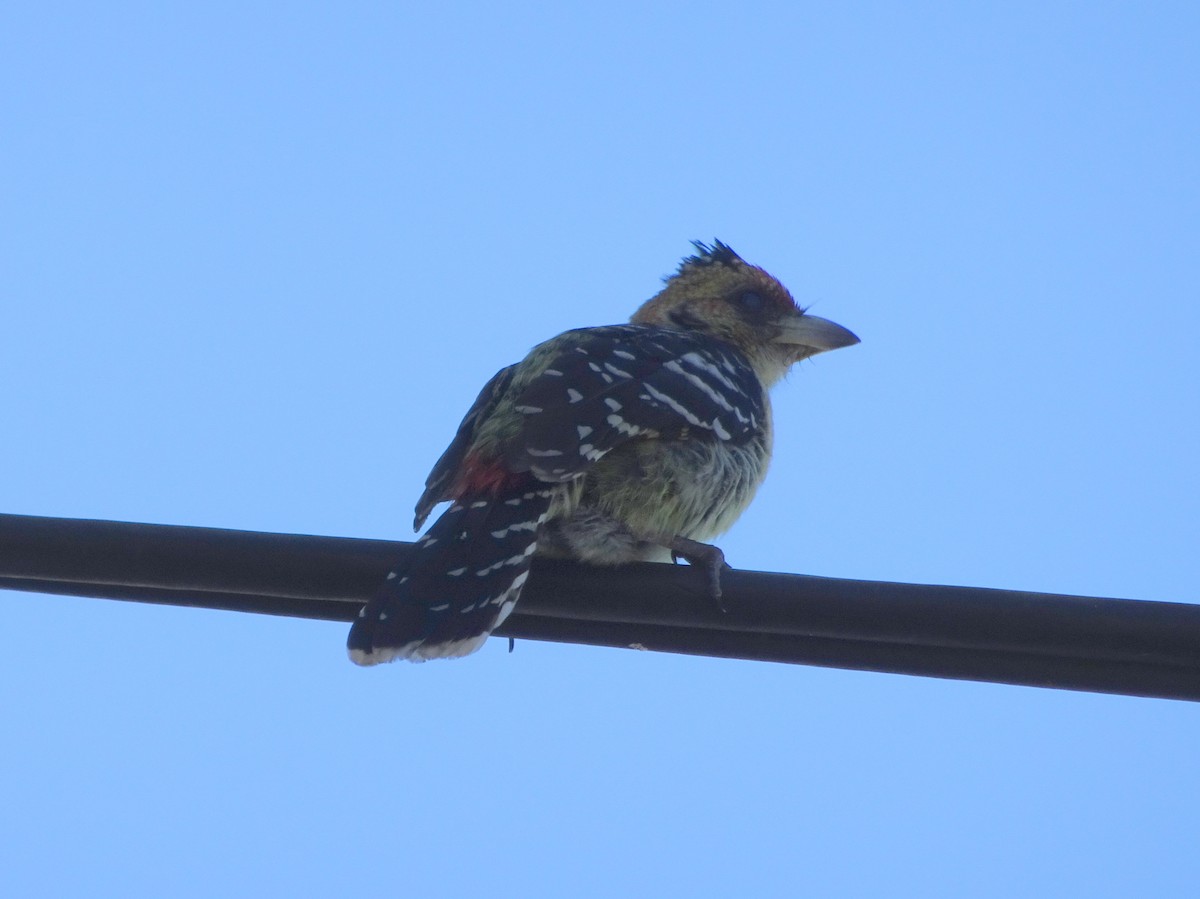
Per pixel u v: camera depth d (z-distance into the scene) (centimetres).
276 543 868
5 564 855
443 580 879
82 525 857
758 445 1105
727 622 848
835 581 829
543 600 905
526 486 951
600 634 905
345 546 878
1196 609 785
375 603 856
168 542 858
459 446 1069
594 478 987
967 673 830
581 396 984
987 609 802
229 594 900
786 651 859
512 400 1028
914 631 815
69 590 889
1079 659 806
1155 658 787
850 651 847
